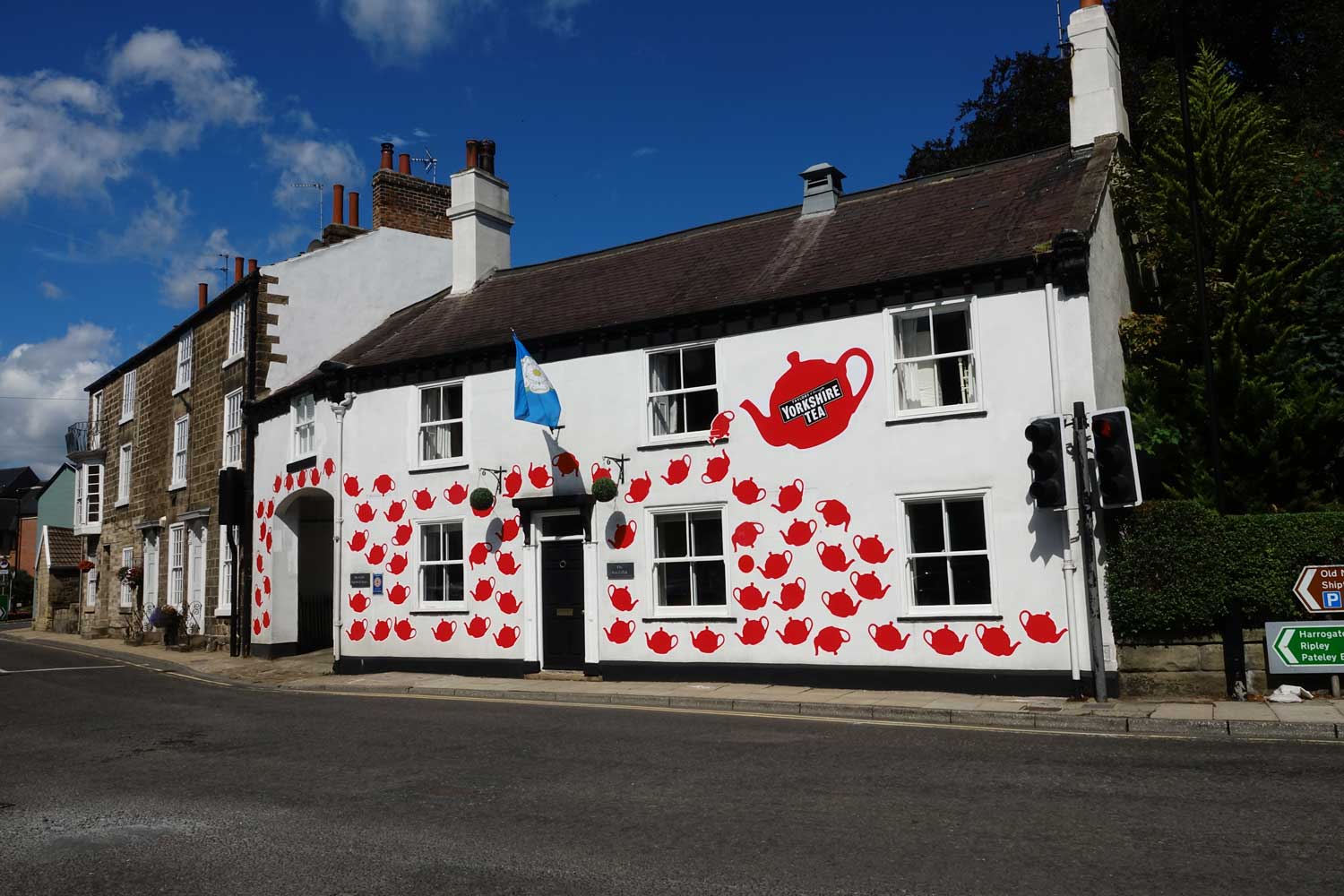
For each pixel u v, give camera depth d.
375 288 23.70
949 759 8.66
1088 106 15.40
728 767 8.52
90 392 33.69
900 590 13.14
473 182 21.25
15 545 67.12
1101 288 13.23
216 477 23.45
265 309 22.12
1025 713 10.70
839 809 6.98
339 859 6.13
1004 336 12.76
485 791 7.85
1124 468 10.84
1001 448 12.64
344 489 18.61
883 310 13.62
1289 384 13.66
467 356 17.22
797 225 17.09
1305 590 11.10
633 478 15.44
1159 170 14.87
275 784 8.34
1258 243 13.88
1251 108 15.24
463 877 5.73
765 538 14.23
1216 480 11.95
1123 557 11.70
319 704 13.75
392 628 17.70
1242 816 6.50
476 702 13.71
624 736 10.34
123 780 8.73
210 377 24.33
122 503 29.94
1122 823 6.44
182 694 15.27
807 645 13.75
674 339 15.29
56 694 15.35
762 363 14.51
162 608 24.09
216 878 5.84
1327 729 9.38
